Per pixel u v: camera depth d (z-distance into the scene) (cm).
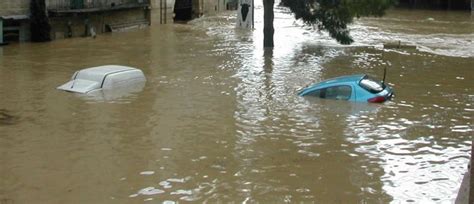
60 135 1413
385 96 1755
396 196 1047
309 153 1283
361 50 2977
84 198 1038
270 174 1155
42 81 2081
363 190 1075
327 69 2370
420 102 1756
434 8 6444
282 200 1030
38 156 1261
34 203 1016
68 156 1262
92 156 1262
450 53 2912
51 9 3434
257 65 2470
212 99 1792
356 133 1430
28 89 1939
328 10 3053
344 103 1722
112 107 1689
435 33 3953
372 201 1025
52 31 3475
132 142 1359
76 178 1134
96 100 1775
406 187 1088
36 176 1145
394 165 1208
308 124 1506
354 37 3619
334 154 1276
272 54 2819
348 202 1022
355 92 1750
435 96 1848
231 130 1456
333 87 1780
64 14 3491
